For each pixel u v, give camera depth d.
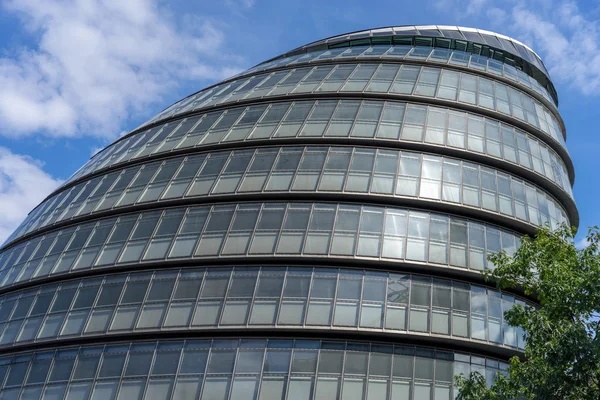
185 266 37.47
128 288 37.44
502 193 42.00
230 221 38.94
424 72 49.84
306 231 37.47
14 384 35.31
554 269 21.72
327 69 51.84
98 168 49.66
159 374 32.97
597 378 19.06
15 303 40.75
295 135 43.34
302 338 33.56
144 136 51.25
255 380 32.06
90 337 35.47
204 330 33.94
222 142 44.72
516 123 47.91
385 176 40.22
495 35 58.53
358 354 33.16
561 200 46.94
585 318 20.44
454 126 44.69
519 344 35.53
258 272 36.16
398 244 37.03
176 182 42.97
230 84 55.50
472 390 22.72
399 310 34.56
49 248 43.41
